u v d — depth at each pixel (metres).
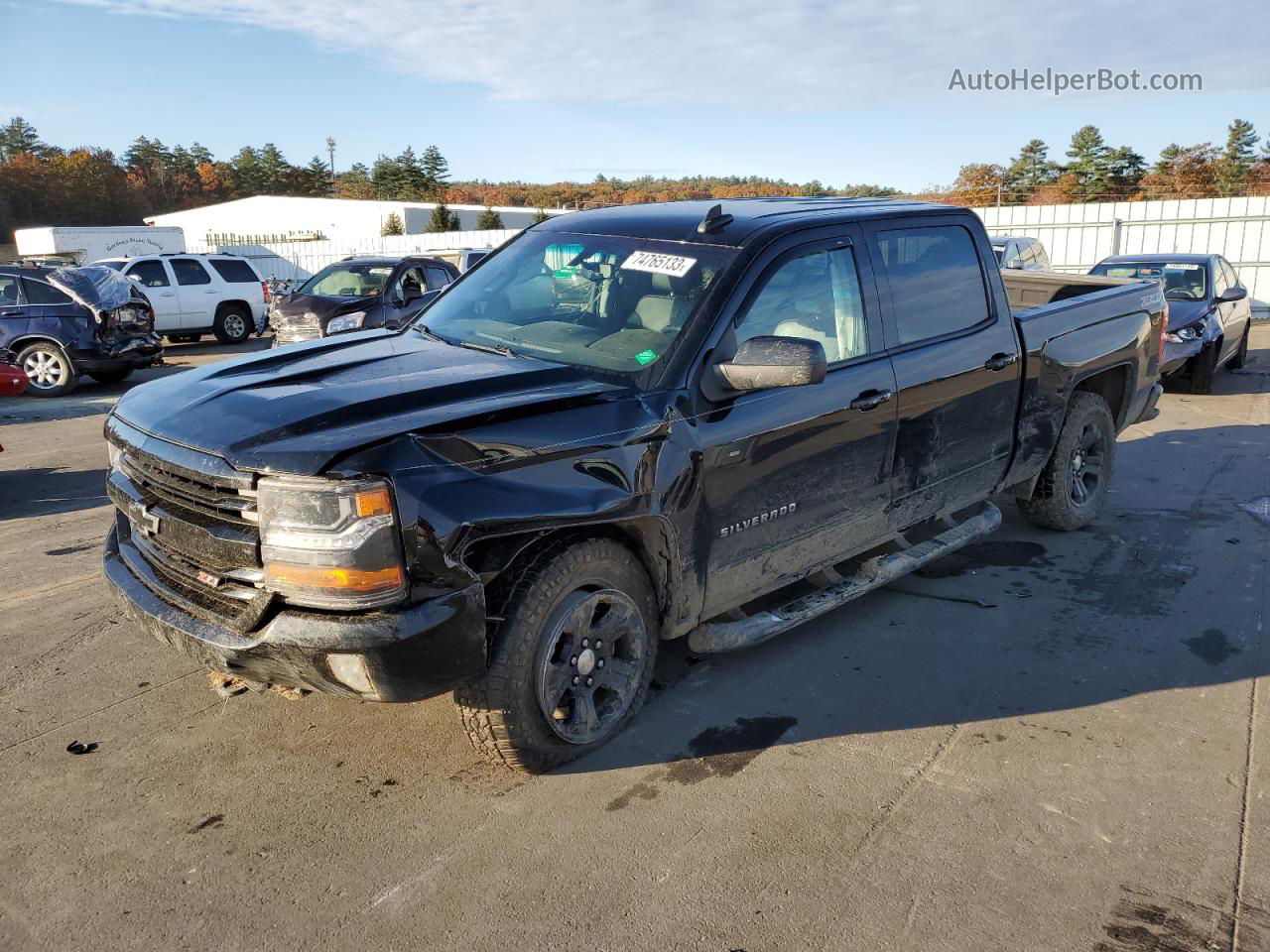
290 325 13.06
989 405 4.73
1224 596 4.86
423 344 3.76
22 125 122.69
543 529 2.93
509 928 2.54
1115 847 2.88
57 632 4.45
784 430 3.63
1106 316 5.67
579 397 3.16
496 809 3.07
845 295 3.99
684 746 3.46
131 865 2.79
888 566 4.41
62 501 6.92
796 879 2.73
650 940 2.49
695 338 3.42
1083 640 4.36
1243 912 2.59
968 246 4.73
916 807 3.08
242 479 2.71
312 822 3.00
